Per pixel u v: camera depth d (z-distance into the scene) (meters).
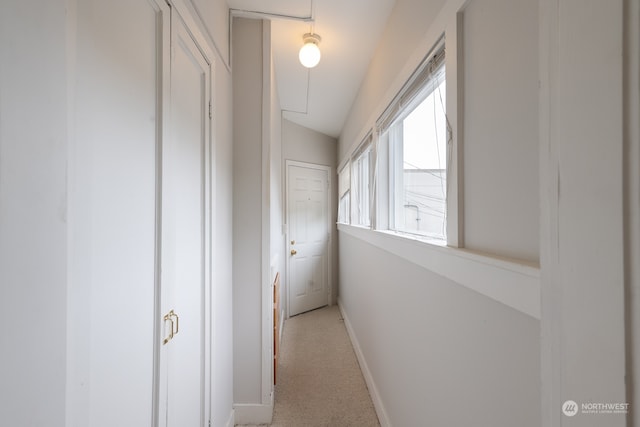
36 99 0.40
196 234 1.10
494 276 0.65
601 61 0.30
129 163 0.67
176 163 0.92
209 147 1.24
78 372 0.50
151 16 0.77
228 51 1.60
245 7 1.60
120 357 0.63
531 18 0.58
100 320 0.56
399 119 1.58
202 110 1.17
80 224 0.50
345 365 2.33
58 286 0.44
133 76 0.69
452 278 0.85
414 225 1.43
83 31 0.51
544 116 0.39
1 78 0.35
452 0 0.86
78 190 0.50
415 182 1.41
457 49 0.84
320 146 3.90
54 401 0.43
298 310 3.58
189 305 1.03
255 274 1.72
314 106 2.97
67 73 0.46
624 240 0.28
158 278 0.80
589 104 0.31
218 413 1.36
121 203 0.64
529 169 0.59
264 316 1.71
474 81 0.79
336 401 1.86
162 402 0.80
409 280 1.26
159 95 0.80
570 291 0.34
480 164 0.76
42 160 0.41
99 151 0.56
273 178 2.12
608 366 0.29
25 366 0.38
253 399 1.69
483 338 0.72
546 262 0.39
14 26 0.36
